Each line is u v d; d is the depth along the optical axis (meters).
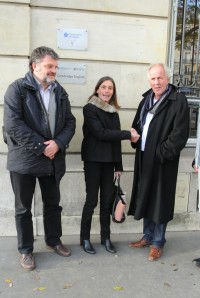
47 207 3.50
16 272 3.21
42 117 3.12
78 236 4.00
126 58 3.99
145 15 3.96
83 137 3.65
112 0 3.87
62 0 3.78
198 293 3.00
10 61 3.73
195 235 4.15
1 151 3.87
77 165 4.00
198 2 4.31
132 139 3.42
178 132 3.24
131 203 3.65
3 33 3.68
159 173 3.38
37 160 3.12
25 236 3.29
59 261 3.43
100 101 3.42
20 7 3.67
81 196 4.03
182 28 4.30
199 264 3.42
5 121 3.04
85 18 3.85
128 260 3.51
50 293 2.93
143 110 3.51
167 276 3.25
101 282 3.11
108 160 3.43
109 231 3.71
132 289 3.03
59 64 3.86
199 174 3.41
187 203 4.25
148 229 3.77
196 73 4.42
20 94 3.04
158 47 4.04
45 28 3.79
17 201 3.24
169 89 3.39
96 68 3.95
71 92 3.94
